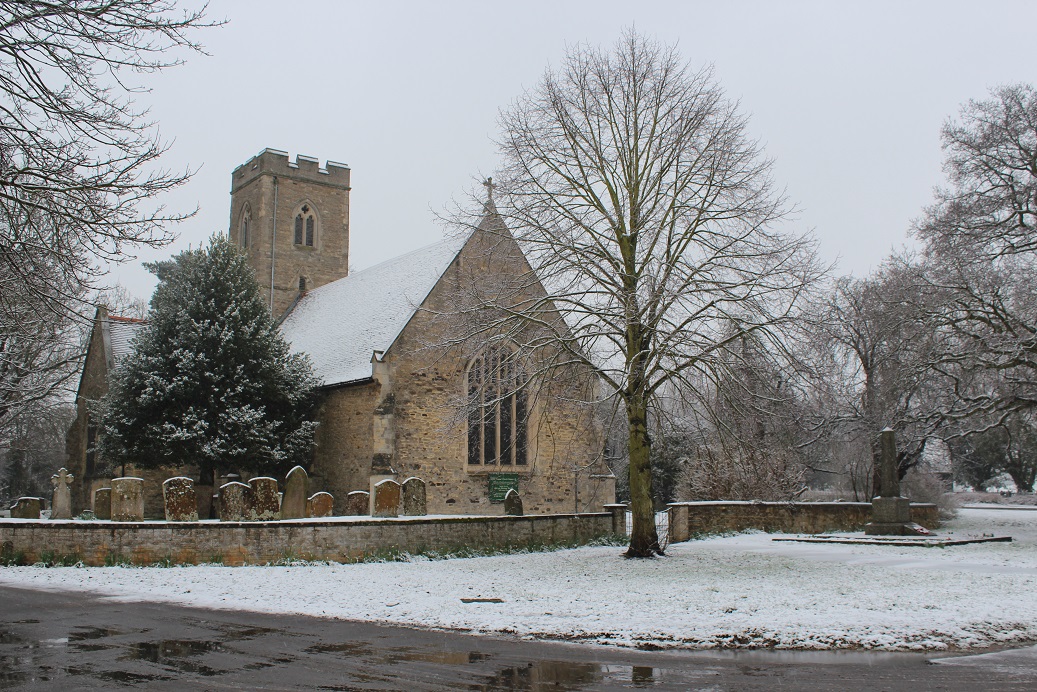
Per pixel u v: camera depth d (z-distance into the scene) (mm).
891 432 30688
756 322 22578
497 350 24547
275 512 23297
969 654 11102
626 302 22312
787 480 35469
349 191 51438
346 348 36750
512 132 24031
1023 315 33312
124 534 20406
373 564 22062
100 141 12312
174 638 11789
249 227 49875
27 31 11234
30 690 8852
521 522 27062
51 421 57531
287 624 13000
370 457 32156
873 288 37906
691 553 24969
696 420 25188
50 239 12758
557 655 10852
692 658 10750
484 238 25453
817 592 16172
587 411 32812
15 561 20172
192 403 32500
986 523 41344
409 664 10258
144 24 11477
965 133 31766
